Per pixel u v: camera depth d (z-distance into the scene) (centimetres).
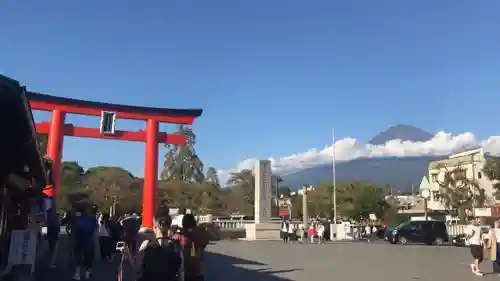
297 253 2603
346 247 3241
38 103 3127
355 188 7281
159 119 3425
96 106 3269
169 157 9831
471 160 7538
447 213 7562
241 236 4872
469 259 2384
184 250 789
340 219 7269
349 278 1548
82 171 7994
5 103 696
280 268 1811
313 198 7462
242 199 8075
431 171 8706
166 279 593
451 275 1695
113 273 1481
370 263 2064
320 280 1492
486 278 1642
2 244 1189
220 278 1512
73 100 3198
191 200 7594
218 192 8331
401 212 8606
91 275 1435
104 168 7925
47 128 3169
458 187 6519
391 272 1734
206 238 824
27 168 1129
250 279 1496
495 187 6212
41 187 1466
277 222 4644
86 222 1377
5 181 1165
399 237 4009
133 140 3378
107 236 1836
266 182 4703
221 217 6519
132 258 686
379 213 7319
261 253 2577
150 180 3338
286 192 10088
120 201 7431
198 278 795
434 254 2697
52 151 3131
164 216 644
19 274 1091
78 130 3238
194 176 9681
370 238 4859
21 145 918
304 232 4388
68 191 6619
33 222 1555
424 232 3981
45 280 1316
